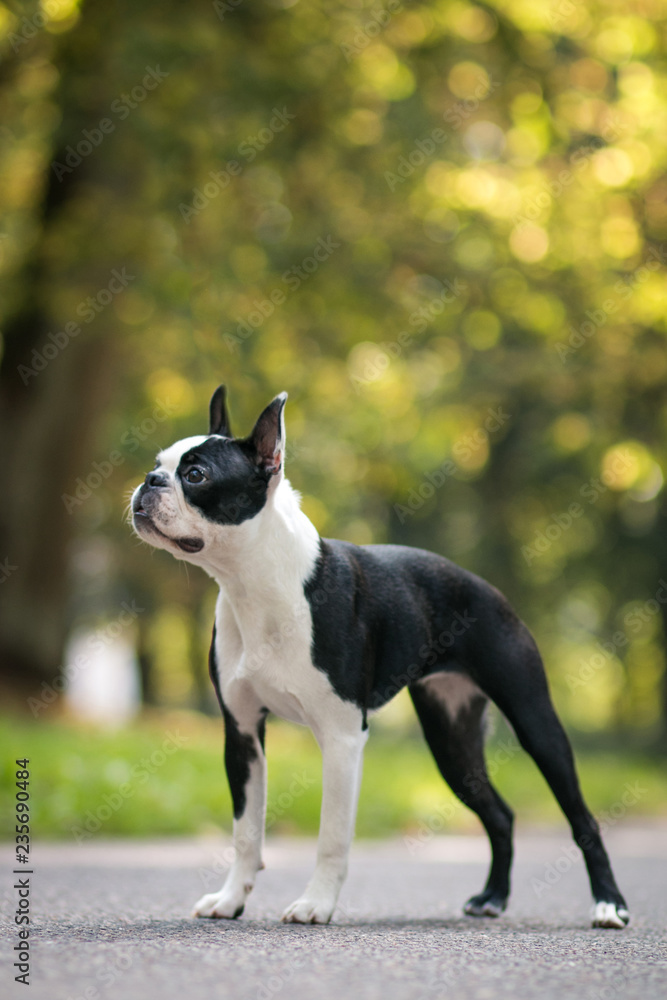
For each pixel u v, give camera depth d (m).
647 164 16.59
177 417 20.61
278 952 4.25
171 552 5.38
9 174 17.27
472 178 16.92
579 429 18.97
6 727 13.83
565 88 16.00
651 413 17.81
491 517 25.11
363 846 11.48
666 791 18.72
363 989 3.58
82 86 13.95
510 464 24.17
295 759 14.02
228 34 13.93
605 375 17.31
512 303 17.31
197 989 3.52
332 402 18.42
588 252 16.97
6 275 15.70
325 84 14.55
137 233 14.50
